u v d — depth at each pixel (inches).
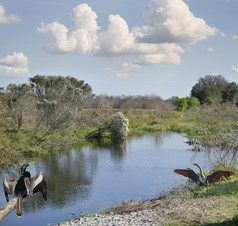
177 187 601.0
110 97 2470.5
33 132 1048.8
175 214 390.9
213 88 3115.2
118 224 377.4
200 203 431.2
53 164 839.1
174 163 846.5
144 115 1998.0
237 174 610.9
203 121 1818.4
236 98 3041.3
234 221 319.3
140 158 922.1
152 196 552.1
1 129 985.5
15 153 827.4
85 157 938.7
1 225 440.1
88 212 485.7
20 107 994.1
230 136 712.4
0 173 736.3
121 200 539.8
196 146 1057.5
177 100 2423.7
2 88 998.4
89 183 657.0
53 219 460.4
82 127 1387.8
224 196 458.6
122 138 1395.2
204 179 546.9
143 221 379.6
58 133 1176.8
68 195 578.9
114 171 763.4
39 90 1262.3
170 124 1819.6
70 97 1219.2
